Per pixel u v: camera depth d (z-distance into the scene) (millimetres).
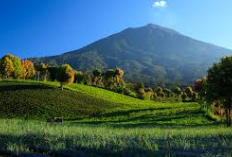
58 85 125688
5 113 82688
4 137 24016
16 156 17688
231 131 33562
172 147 21062
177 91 181125
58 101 99062
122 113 87562
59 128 32438
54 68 161500
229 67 54562
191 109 90250
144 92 157250
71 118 82125
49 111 88000
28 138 23562
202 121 74625
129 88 182375
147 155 18172
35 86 116562
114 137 25125
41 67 162375
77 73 169375
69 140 22750
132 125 59844
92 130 31438
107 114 86875
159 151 19641
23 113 84000
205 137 27984
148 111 88875
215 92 55188
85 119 80062
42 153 18719
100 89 144375
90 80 172125
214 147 21594
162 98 175000
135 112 87938
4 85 113438
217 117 79688
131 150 19203
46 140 22578
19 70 140625
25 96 99938
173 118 77812
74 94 113375
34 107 89562
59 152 18797
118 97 133000
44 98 100188
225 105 56156
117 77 170500
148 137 25734
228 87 54156
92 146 19953
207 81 57219
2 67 135750
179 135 28781
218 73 54906
